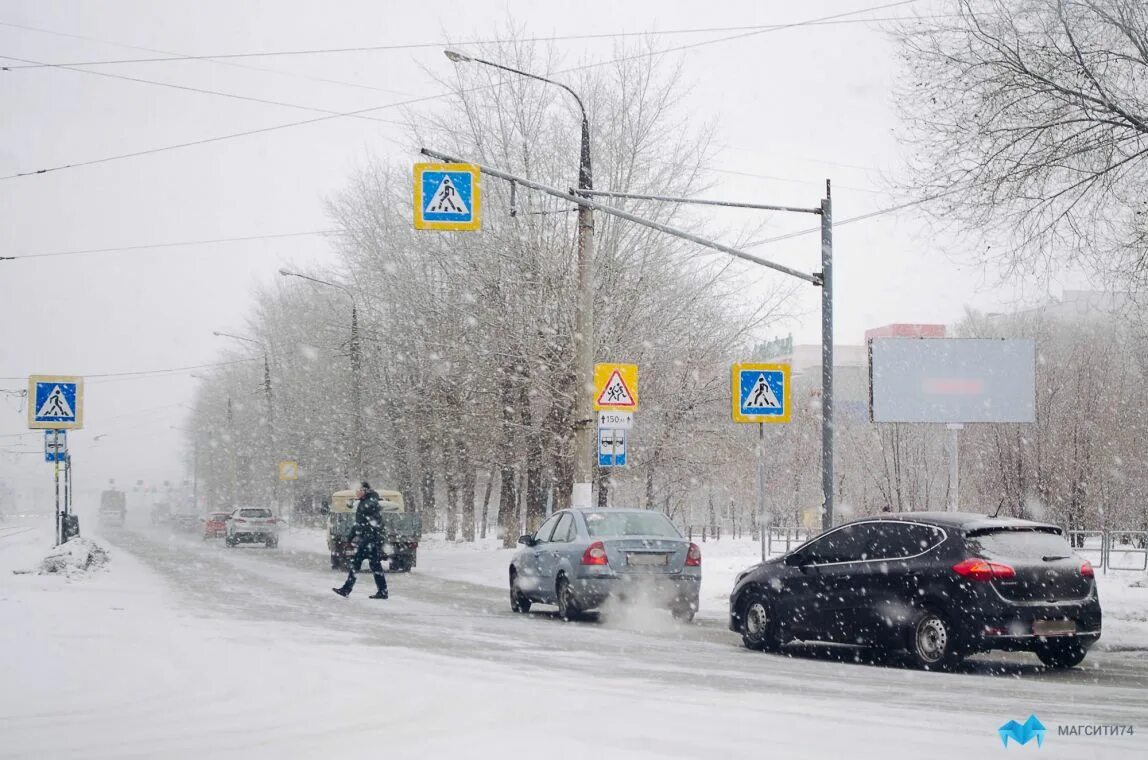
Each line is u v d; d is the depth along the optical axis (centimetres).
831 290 2266
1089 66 1991
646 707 941
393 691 1016
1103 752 789
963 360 3438
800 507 6444
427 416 4650
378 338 4912
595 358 3484
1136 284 2073
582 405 2519
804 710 948
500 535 4631
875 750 768
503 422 3769
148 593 2283
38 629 1496
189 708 938
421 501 5981
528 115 3747
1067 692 1125
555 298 3547
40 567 2795
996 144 2056
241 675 1110
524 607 2125
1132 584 2461
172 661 1208
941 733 845
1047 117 2022
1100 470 4928
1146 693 1131
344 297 5697
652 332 3625
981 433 5041
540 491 3994
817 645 1634
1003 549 1312
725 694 1043
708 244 2252
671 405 3625
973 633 1275
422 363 4475
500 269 3644
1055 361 5219
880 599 1377
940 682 1195
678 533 2019
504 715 894
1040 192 2059
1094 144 2002
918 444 5247
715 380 3731
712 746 767
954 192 2114
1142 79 1989
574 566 1906
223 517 7050
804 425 6619
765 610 1526
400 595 2505
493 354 3653
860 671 1294
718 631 1812
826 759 732
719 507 8319
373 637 1528
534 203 3681
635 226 3634
